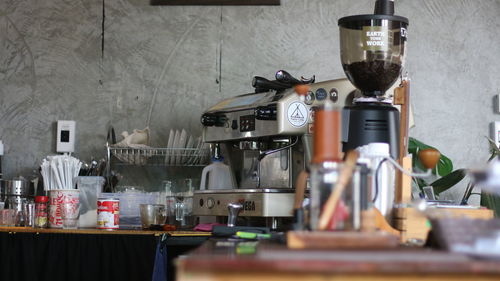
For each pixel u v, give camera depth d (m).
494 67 3.99
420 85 3.97
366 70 2.24
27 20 3.99
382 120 2.19
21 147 3.93
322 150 1.43
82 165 3.78
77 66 3.96
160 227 3.04
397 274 1.07
